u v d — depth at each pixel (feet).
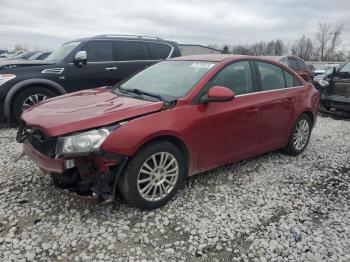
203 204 12.60
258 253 10.12
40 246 9.90
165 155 11.91
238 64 14.97
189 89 13.10
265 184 14.64
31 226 10.79
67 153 10.27
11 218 11.14
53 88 23.56
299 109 17.40
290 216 12.14
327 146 20.83
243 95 14.60
